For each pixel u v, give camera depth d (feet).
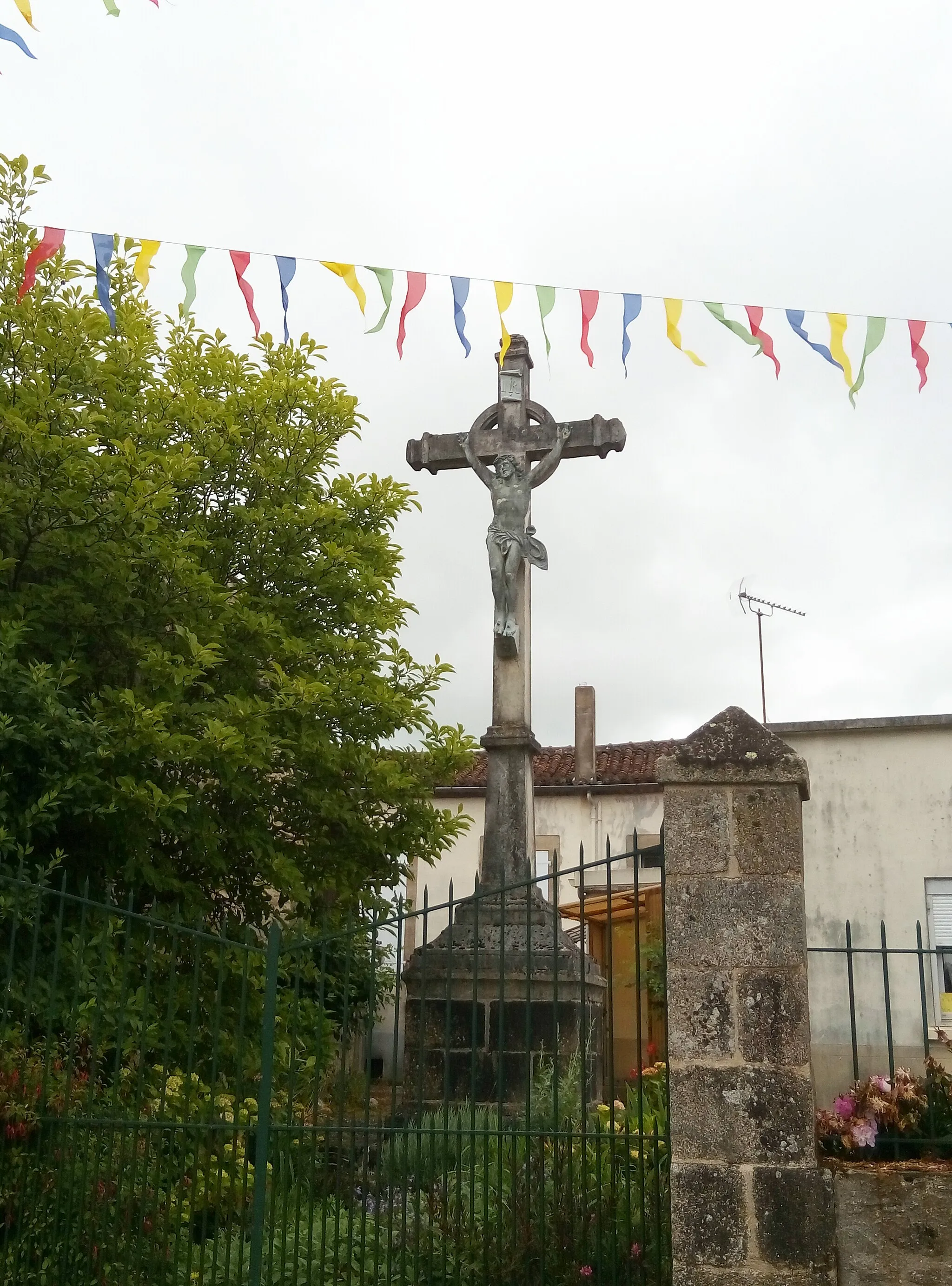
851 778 40.86
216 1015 17.75
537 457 34.60
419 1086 16.51
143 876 26.68
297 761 29.91
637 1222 16.61
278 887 29.27
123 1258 16.65
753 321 21.27
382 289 20.84
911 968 38.78
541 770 61.77
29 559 26.07
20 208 27.86
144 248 20.13
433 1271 16.67
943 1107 16.03
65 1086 19.01
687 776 16.15
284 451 32.48
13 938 17.46
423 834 32.22
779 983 15.42
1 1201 16.93
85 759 23.72
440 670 33.78
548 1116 20.71
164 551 26.16
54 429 25.94
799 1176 14.83
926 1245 14.62
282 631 29.89
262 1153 16.74
